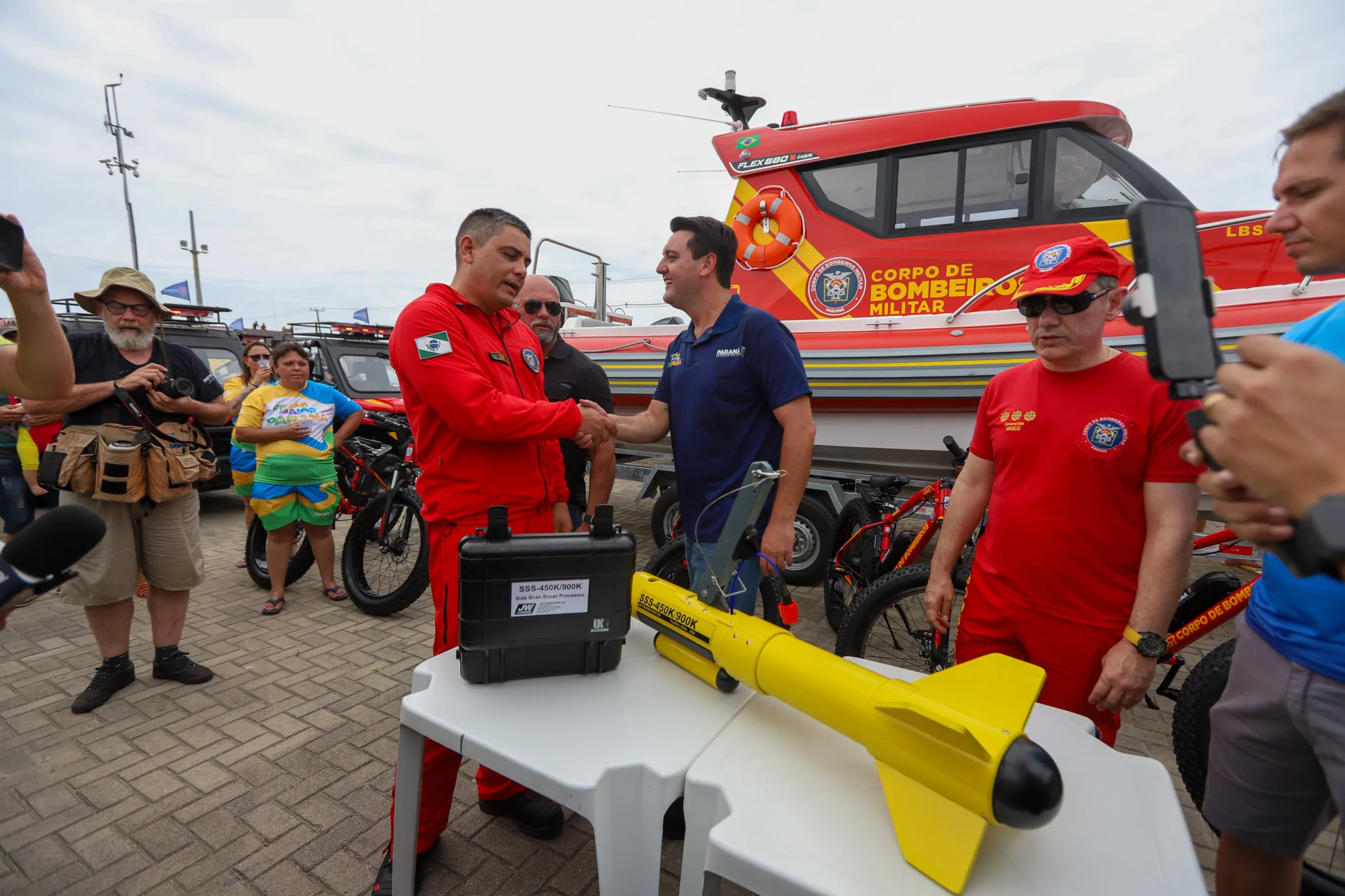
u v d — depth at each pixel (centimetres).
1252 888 126
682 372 216
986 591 174
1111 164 380
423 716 130
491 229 182
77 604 269
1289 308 310
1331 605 100
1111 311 154
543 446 201
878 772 112
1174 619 220
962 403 378
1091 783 113
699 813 112
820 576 416
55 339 127
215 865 191
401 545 397
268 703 285
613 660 149
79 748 249
